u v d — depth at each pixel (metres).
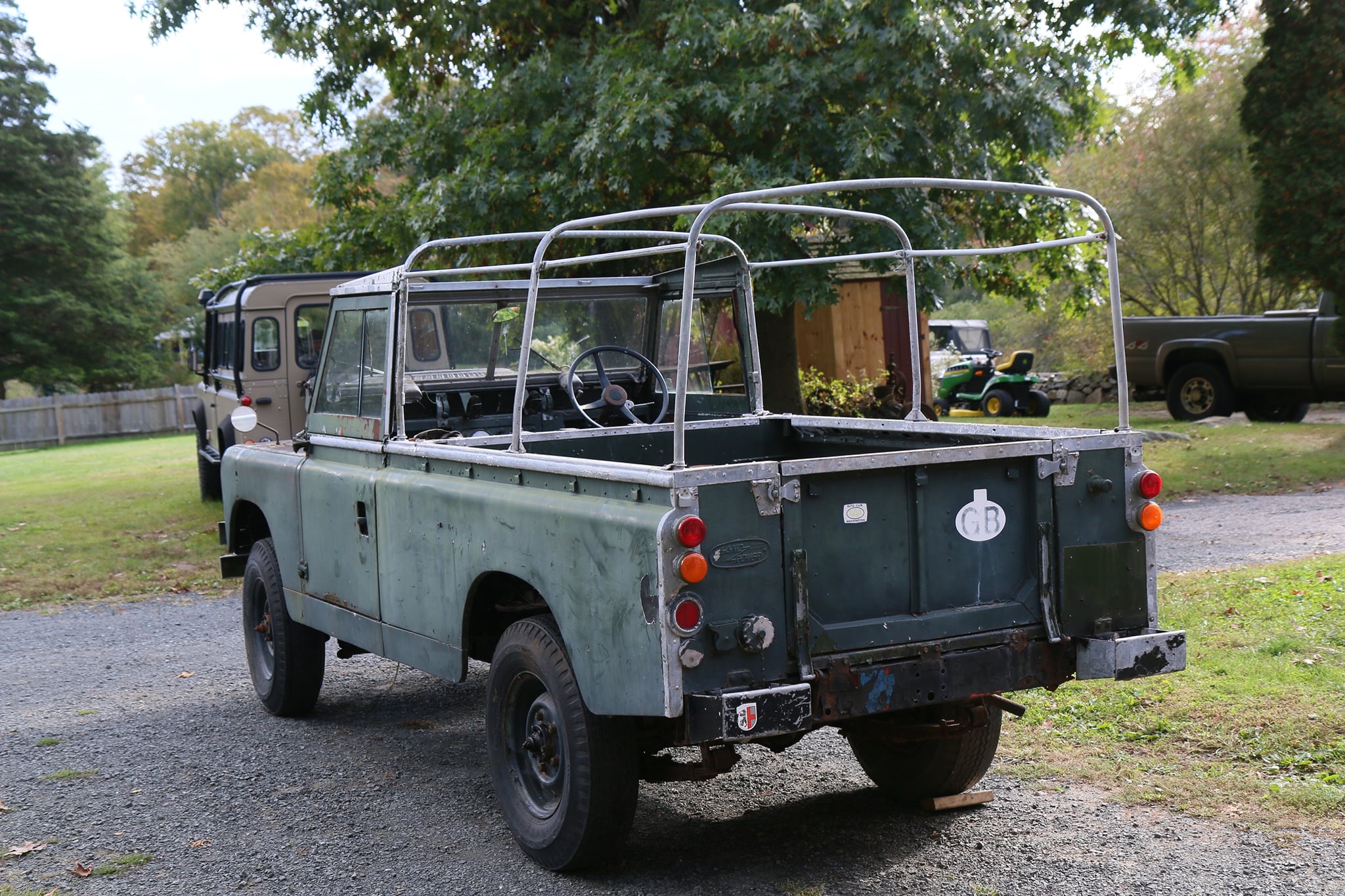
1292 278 14.22
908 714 4.13
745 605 3.40
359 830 4.52
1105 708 5.27
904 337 19.30
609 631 3.54
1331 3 13.31
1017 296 13.54
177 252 55.28
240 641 8.33
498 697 4.26
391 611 4.97
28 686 7.23
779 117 10.75
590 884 3.89
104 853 4.36
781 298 10.46
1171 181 24.53
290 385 12.26
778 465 3.42
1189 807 4.21
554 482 3.93
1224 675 5.50
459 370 5.65
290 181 61.62
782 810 4.54
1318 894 3.49
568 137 11.38
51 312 38.88
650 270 11.84
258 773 5.29
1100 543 3.92
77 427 34.72
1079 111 12.23
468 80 13.50
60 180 39.38
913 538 3.69
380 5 13.04
